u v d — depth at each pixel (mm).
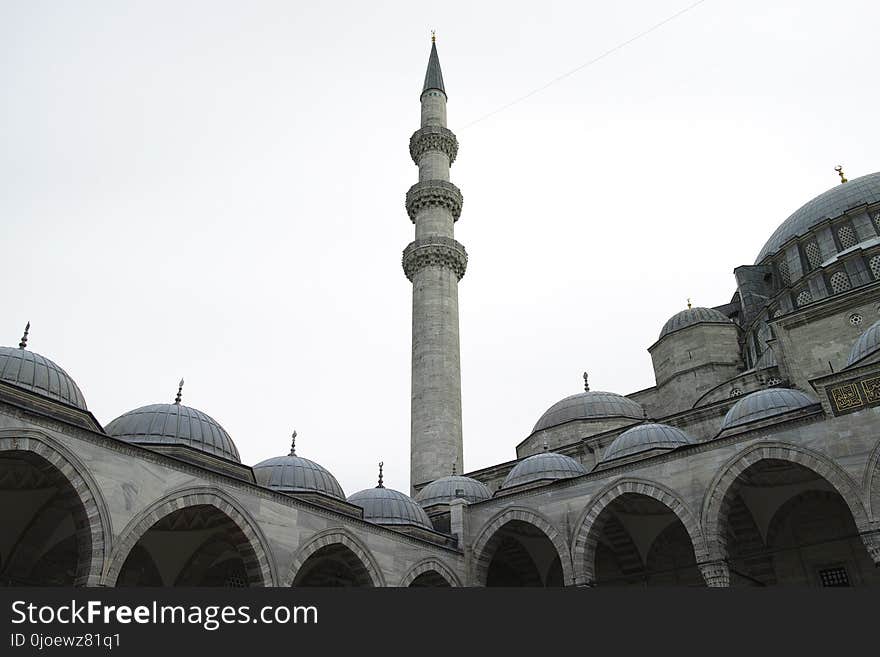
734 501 36188
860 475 27250
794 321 42156
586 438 48500
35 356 27906
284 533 29781
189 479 27062
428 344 57094
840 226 52531
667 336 55844
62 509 29297
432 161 67000
